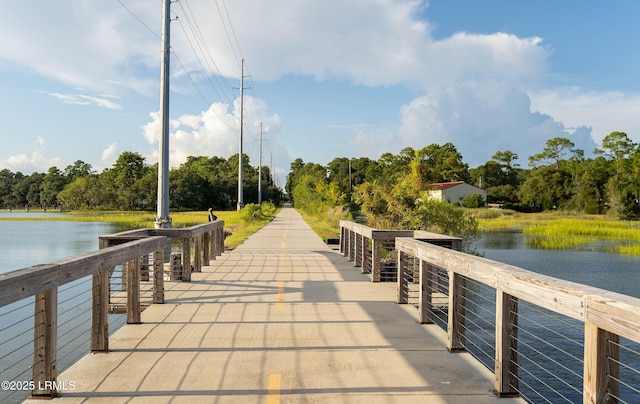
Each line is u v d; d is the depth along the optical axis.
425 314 6.44
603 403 2.79
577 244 29.03
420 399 3.99
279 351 5.25
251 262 13.01
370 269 11.38
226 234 29.30
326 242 20.61
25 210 103.19
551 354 8.14
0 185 136.50
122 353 5.16
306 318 6.73
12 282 3.35
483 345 7.87
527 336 9.09
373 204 17.78
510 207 78.12
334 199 48.16
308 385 4.27
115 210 87.88
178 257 10.02
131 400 3.93
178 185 92.94
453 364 4.86
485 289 12.55
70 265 4.23
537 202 78.44
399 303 7.66
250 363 4.85
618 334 2.60
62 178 125.88
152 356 5.06
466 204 77.38
